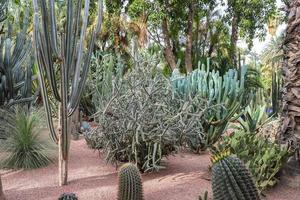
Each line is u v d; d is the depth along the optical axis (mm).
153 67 4574
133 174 3273
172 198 3645
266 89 12547
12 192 3914
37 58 3809
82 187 4039
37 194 3844
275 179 3807
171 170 4617
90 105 8328
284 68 4062
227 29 16766
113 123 4359
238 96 5793
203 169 4645
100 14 4297
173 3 14555
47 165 4902
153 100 4316
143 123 4180
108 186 4047
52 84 3869
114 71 8547
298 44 3809
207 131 5594
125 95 4309
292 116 3900
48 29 3762
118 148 4438
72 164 4957
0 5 6695
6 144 4891
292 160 3918
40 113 5637
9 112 5598
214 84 5652
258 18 15398
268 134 5461
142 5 13609
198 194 3729
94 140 4973
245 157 3898
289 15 3914
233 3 15164
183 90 5680
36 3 3717
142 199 3346
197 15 16125
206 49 16859
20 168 4805
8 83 6109
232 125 6566
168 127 4266
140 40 13766
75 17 4043
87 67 4242
